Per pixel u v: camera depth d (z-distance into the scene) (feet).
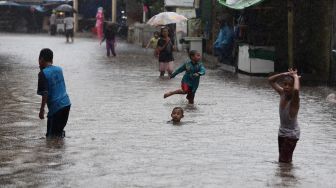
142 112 83.51
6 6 355.77
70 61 167.32
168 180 48.52
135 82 119.65
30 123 74.64
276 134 69.41
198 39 189.47
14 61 164.35
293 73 55.47
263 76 137.69
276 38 139.85
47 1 360.28
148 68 151.94
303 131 71.92
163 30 133.08
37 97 96.17
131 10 298.35
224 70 153.38
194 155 57.88
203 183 47.78
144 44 248.11
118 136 66.85
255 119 79.51
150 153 58.44
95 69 145.48
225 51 155.53
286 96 54.95
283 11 139.44
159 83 118.73
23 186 46.60
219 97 100.27
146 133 68.74
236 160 56.13
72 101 92.53
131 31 284.61
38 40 276.82
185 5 226.17
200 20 197.36
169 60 132.16
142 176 49.70
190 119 78.54
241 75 140.26
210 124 75.15
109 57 186.50
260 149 61.21
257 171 52.03
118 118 78.54
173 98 98.12
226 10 160.97
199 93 105.29
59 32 337.52
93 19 353.72
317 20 137.90
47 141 63.98
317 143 65.10
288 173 51.52
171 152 59.00
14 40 272.51
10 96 97.04
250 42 138.92
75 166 53.06
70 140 64.54
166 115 81.35
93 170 51.65
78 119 77.41
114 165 53.52
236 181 48.52
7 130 70.03
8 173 50.55
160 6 256.11
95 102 91.91
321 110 88.84
